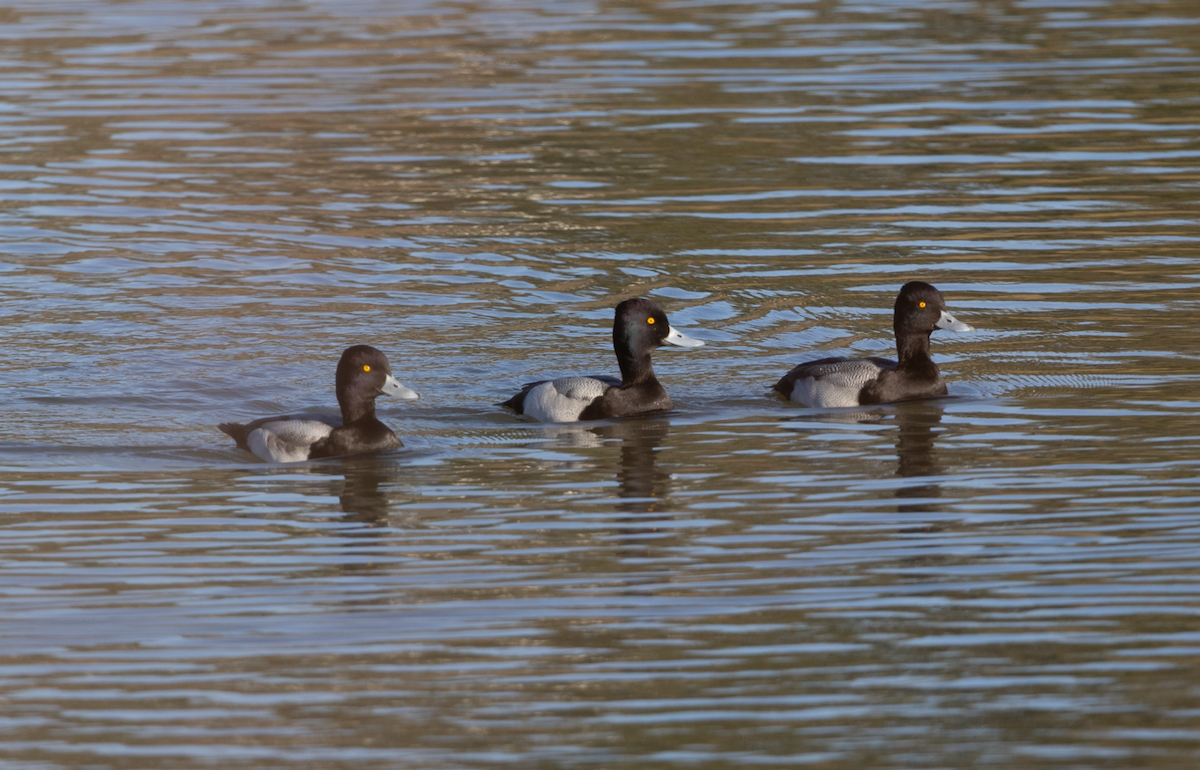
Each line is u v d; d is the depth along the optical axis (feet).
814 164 90.53
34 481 47.55
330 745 30.48
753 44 121.19
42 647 35.24
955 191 84.69
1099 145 92.73
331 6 139.64
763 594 37.86
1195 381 56.03
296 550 41.42
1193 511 43.01
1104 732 30.58
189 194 86.99
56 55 120.98
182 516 44.29
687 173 89.35
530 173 89.92
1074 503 44.01
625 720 31.37
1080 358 59.31
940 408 54.29
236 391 57.47
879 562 39.83
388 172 90.63
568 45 122.42
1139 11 130.62
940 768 29.35
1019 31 124.06
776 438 51.49
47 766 29.73
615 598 37.76
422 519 43.91
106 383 58.03
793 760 29.71
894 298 68.39
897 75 110.52
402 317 66.85
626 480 47.29
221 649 35.01
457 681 33.24
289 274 73.15
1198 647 34.24
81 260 75.46
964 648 34.50
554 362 61.00
